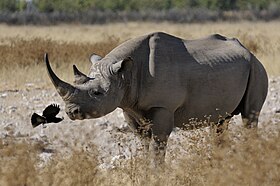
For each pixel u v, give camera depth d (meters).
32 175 24.81
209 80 33.53
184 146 29.62
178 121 33.62
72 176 25.47
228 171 24.55
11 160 25.39
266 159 24.66
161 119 32.19
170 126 32.50
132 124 33.47
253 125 35.88
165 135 32.28
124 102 31.77
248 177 24.17
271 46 91.94
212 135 28.05
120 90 31.05
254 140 25.55
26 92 60.69
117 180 27.84
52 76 29.81
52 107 29.97
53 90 61.78
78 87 30.05
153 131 32.22
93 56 33.38
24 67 70.56
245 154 25.06
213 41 35.03
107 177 27.89
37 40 81.88
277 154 24.78
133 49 32.16
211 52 34.19
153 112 32.22
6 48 77.19
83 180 25.50
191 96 33.22
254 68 35.78
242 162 24.61
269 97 57.62
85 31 173.62
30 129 45.31
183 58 33.03
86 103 29.89
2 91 61.19
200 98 33.38
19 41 82.88
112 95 30.69
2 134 43.31
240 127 30.27
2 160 25.61
